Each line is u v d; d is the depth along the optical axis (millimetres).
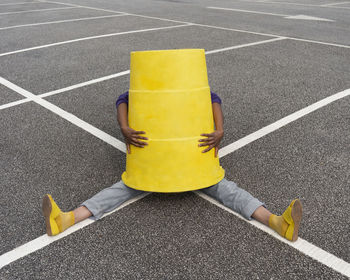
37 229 2615
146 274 2201
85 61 6680
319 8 13367
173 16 11656
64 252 2389
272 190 2973
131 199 2893
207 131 2717
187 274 2193
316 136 3834
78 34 8922
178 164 2654
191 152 2652
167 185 2684
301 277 2148
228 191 2705
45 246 2445
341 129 3969
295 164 3338
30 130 4184
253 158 3457
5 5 15227
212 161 2773
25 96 5180
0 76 6043
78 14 12242
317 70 5906
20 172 3352
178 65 2568
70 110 4691
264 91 5105
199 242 2434
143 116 2633
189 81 2602
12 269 2270
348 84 5273
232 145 3715
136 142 2654
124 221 2650
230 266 2238
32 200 2949
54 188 3102
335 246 2375
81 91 5301
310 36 8312
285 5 14547
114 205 2752
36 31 9406
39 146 3822
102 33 8992
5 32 9383
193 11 12867
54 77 5902
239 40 8055
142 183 2717
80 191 3055
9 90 5418
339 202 2807
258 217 2566
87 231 2562
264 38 8203
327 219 2623
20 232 2592
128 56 6906
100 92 5242
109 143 3861
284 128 4035
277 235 2475
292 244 2395
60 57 6992
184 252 2355
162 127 2611
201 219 2645
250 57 6711
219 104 2896
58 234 2545
